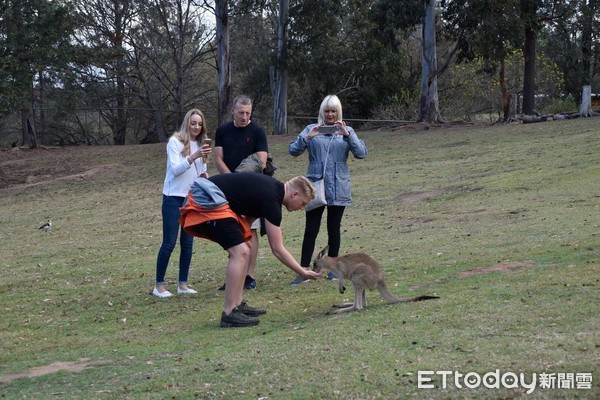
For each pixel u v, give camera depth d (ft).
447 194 55.36
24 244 53.06
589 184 50.03
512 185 54.24
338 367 18.75
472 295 24.44
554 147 70.69
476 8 101.96
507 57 115.96
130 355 22.61
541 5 110.93
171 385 18.95
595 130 78.69
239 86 156.66
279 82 127.75
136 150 115.55
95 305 31.01
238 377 18.93
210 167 89.30
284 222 50.26
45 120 157.48
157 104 155.33
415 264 32.22
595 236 32.73
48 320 29.14
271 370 19.13
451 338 20.02
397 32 132.57
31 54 97.30
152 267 38.63
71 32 105.09
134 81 157.38
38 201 82.53
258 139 30.32
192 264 37.99
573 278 25.22
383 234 42.52
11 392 19.88
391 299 24.90
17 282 37.47
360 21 127.24
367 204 56.13
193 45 155.94
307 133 30.48
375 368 18.38
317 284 30.40
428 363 18.29
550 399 15.83
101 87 151.33
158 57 152.56
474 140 86.99
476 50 107.45
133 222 59.41
